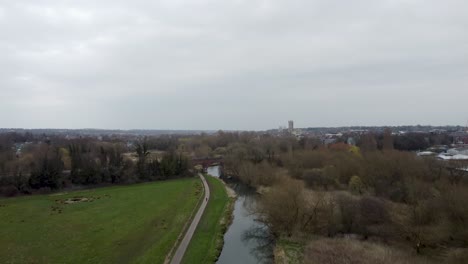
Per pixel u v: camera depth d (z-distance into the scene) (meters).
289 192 62.44
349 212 60.69
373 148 149.25
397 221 58.09
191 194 94.50
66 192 98.00
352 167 97.81
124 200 86.38
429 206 59.62
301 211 60.91
